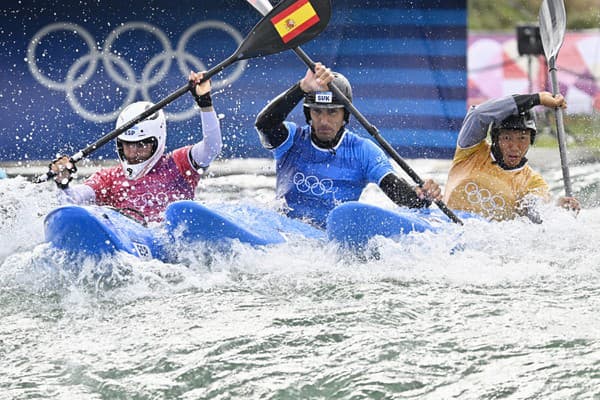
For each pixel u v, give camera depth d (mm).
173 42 38156
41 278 17625
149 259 18250
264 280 17734
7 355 13828
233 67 38219
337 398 12117
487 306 15672
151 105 21375
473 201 22266
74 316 15648
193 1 38000
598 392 11977
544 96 21875
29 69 37844
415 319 14992
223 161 38469
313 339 14070
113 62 38031
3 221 21281
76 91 37938
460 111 39406
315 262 19047
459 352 13438
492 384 12328
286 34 21328
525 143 22031
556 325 14516
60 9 37719
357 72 39000
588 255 19594
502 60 39500
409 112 39188
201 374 12922
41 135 38031
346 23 38844
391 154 20891
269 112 21562
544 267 18656
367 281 17578
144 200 21594
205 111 21281
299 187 22359
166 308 15930
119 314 15680
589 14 51812
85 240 17234
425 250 19375
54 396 12359
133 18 37906
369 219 19016
